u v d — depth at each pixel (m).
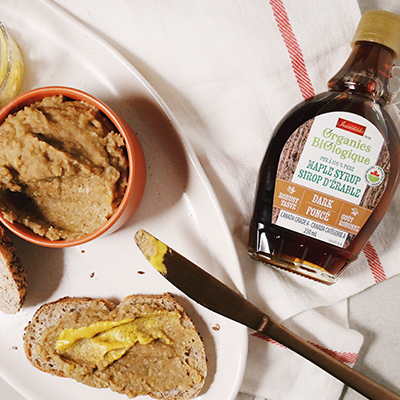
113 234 0.51
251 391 0.53
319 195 0.48
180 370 0.50
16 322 0.52
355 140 0.47
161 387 0.50
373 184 0.48
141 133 0.51
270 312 0.52
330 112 0.48
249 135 0.52
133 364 0.50
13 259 0.50
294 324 0.53
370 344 0.54
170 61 0.51
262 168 0.50
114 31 0.51
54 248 0.51
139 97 0.50
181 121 0.52
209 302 0.49
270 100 0.52
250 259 0.52
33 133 0.45
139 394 0.50
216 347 0.50
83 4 0.51
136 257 0.51
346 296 0.52
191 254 0.51
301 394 0.53
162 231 0.51
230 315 0.49
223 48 0.51
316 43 0.51
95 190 0.46
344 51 0.51
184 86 0.52
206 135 0.52
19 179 0.46
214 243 0.50
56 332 0.50
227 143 0.52
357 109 0.47
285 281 0.52
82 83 0.51
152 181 0.51
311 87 0.51
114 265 0.51
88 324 0.50
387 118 0.48
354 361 0.52
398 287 0.53
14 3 0.50
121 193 0.47
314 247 0.49
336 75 0.48
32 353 0.51
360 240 0.49
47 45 0.51
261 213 0.50
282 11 0.50
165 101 0.52
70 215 0.47
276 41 0.51
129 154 0.46
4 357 0.52
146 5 0.50
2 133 0.46
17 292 0.50
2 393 0.55
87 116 0.46
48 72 0.51
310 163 0.48
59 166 0.45
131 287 0.51
